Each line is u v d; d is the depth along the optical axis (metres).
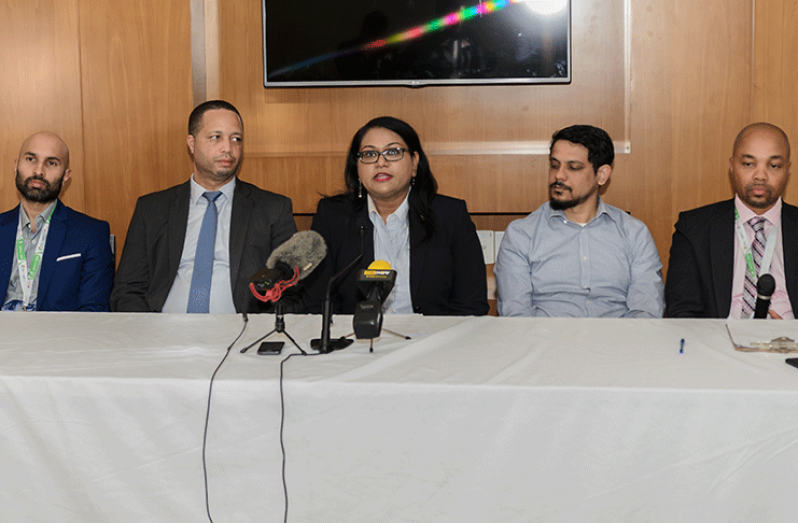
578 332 1.56
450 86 3.18
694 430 1.14
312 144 3.26
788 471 1.12
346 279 2.33
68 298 2.58
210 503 1.22
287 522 1.21
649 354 1.36
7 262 2.60
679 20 3.02
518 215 3.21
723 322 1.66
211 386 1.19
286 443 1.20
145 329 1.61
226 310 2.46
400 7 3.13
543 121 3.16
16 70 3.24
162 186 3.25
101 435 1.22
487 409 1.16
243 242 2.49
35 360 1.32
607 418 1.15
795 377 1.19
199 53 3.23
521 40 3.09
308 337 1.52
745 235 2.32
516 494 1.18
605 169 2.40
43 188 2.59
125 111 3.23
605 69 3.11
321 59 3.18
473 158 3.12
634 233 2.39
